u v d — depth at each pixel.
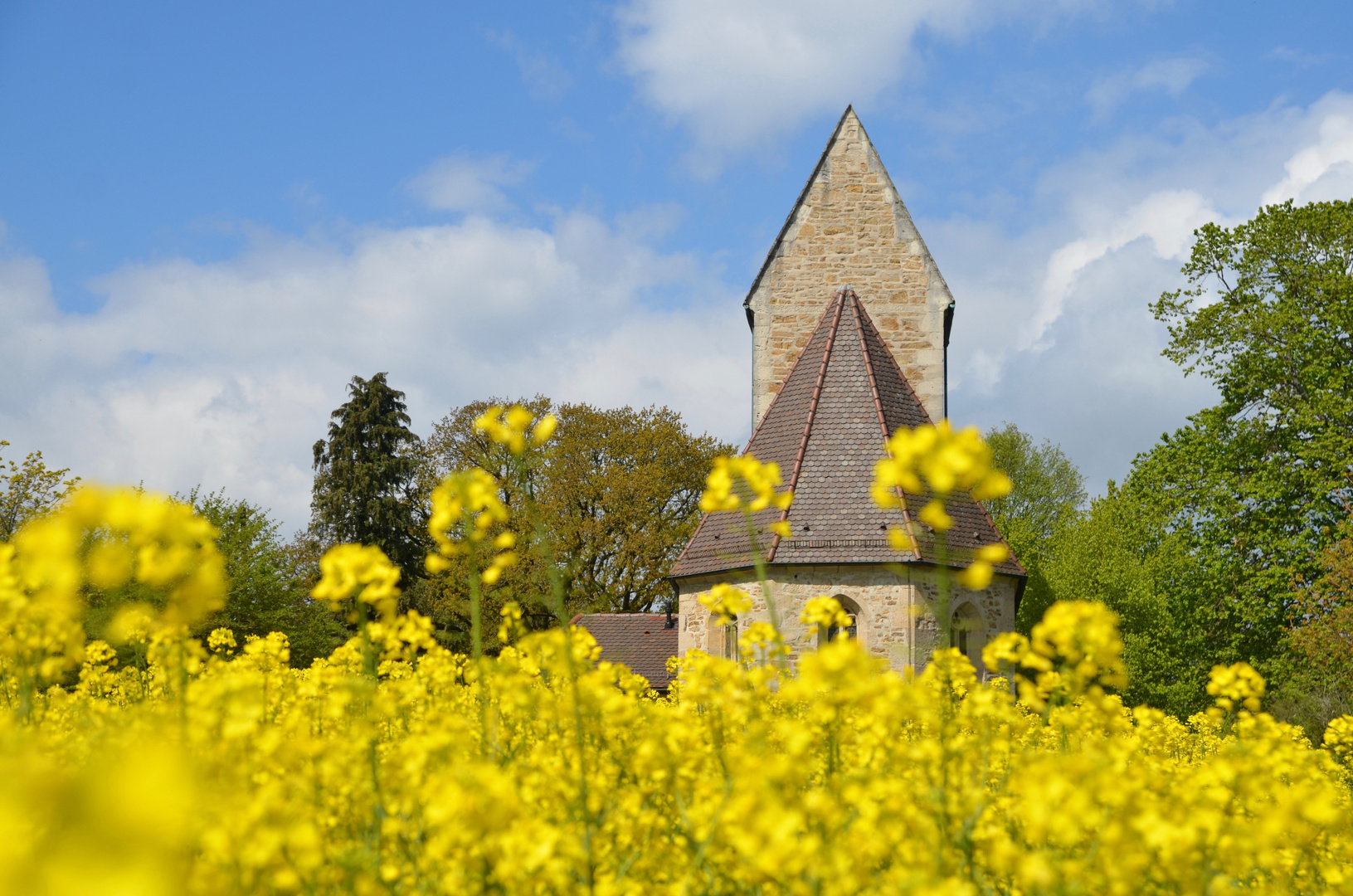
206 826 2.04
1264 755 3.86
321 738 4.26
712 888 3.07
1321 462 26.25
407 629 4.48
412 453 42.75
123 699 6.72
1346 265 26.44
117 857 1.12
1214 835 3.02
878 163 23.06
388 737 4.55
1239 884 3.58
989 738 3.56
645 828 3.33
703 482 38.19
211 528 3.01
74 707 5.05
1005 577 18.11
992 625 17.84
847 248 22.73
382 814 3.11
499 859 2.71
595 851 3.07
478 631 3.81
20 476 24.17
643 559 36.19
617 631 28.62
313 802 3.03
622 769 3.72
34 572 2.90
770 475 3.64
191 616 2.99
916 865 2.86
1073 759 3.02
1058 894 2.61
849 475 18.38
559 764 3.54
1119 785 2.78
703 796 3.31
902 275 22.56
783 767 2.69
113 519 2.86
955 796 3.10
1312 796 3.17
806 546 17.39
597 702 3.70
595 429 38.28
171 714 3.18
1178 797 3.37
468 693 5.11
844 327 21.20
